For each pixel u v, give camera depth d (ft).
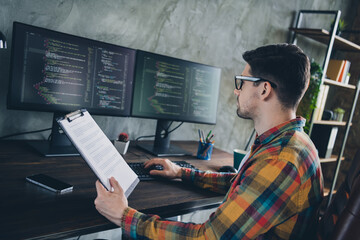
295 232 2.62
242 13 7.73
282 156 2.48
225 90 7.89
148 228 2.65
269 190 2.41
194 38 6.89
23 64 4.00
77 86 4.52
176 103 5.68
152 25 6.09
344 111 10.86
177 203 3.27
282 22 8.98
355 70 11.40
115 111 5.01
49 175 3.49
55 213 2.64
